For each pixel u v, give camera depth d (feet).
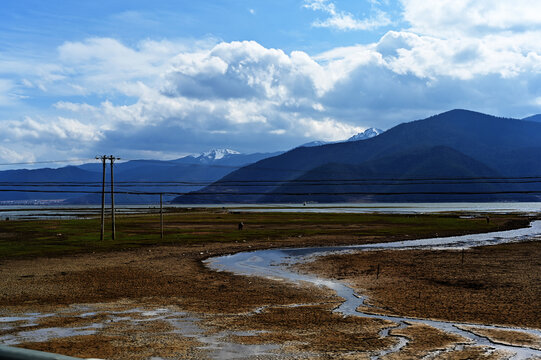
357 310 85.35
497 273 128.67
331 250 196.65
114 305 90.17
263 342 63.16
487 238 254.68
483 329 70.23
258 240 238.89
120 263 156.66
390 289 108.06
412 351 58.90
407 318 78.38
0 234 274.98
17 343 62.23
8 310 85.10
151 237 247.70
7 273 133.80
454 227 330.54
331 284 115.75
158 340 64.08
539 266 141.18
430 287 110.01
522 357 56.34
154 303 92.32
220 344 62.18
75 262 159.12
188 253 185.88
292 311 84.48
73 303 92.22
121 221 410.52
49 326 72.38
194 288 110.22
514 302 91.40
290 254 182.80
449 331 69.21
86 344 61.93
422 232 288.10
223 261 162.71
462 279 119.96
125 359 55.52
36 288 109.70
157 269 142.82
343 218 452.35
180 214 577.84
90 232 283.59
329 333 68.18
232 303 92.32
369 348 60.29
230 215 538.88
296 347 60.85
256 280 122.21
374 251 190.08
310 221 402.72
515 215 540.11
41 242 223.30
